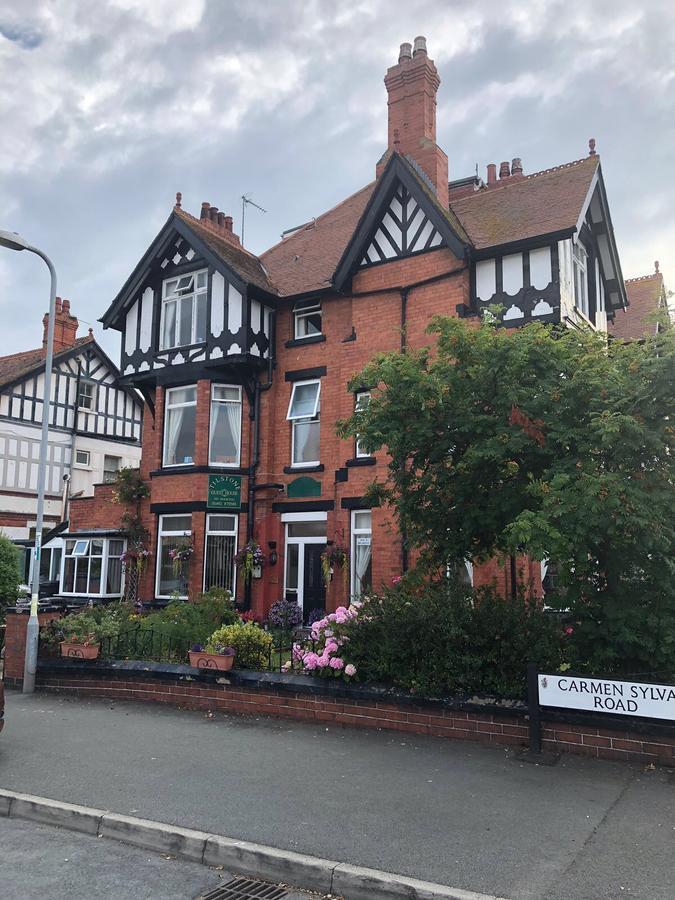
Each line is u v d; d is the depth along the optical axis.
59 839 5.53
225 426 18.02
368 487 8.97
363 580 15.61
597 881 4.37
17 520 27.98
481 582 13.20
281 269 19.44
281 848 4.94
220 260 17.52
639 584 7.16
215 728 8.23
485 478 7.67
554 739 6.91
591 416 6.86
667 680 6.69
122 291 19.09
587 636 7.27
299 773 6.55
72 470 29.94
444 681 7.67
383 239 16.12
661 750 6.44
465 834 5.08
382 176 15.84
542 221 14.49
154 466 18.70
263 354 17.72
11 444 28.17
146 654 10.38
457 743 7.32
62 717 8.91
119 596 19.20
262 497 17.41
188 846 5.17
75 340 31.44
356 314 16.33
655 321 7.01
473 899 4.19
